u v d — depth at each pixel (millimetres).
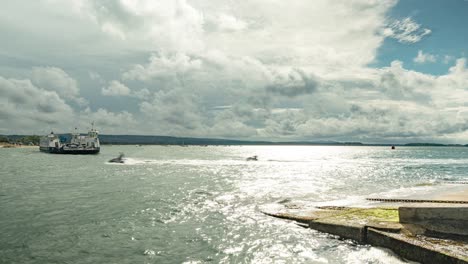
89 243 15320
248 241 15531
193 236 16375
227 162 86438
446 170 60375
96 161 83562
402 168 66500
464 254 11609
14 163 75125
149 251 14266
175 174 50625
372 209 18797
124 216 20656
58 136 136000
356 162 91312
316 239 15562
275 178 45062
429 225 14273
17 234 16688
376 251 13688
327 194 29219
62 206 23844
